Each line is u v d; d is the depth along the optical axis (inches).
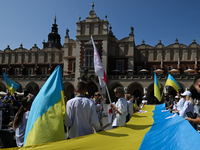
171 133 185.5
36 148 144.6
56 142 153.6
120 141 174.1
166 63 1830.7
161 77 1542.8
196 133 154.6
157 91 660.1
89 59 1658.5
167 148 155.2
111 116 272.4
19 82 1800.0
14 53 2086.6
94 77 1625.2
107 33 1685.5
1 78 1850.4
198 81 155.8
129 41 1787.6
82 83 185.6
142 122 299.0
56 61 2018.9
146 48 1881.2
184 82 1502.2
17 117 242.2
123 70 1776.6
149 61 1861.5
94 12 1737.2
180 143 155.3
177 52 1818.4
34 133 166.7
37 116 173.8
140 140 179.9
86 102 177.3
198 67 1770.4
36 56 2058.3
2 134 272.1
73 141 158.2
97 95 360.8
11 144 265.4
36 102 182.7
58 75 201.9
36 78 1776.6
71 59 1893.5
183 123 197.3
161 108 617.6
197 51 1791.3
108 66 1732.3
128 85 1589.6
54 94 186.1
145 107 672.4
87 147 155.3
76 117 173.0
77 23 1742.1
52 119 173.0
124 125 262.1
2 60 2106.3
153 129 234.4
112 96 1786.4
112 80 1615.4
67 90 1891.0
